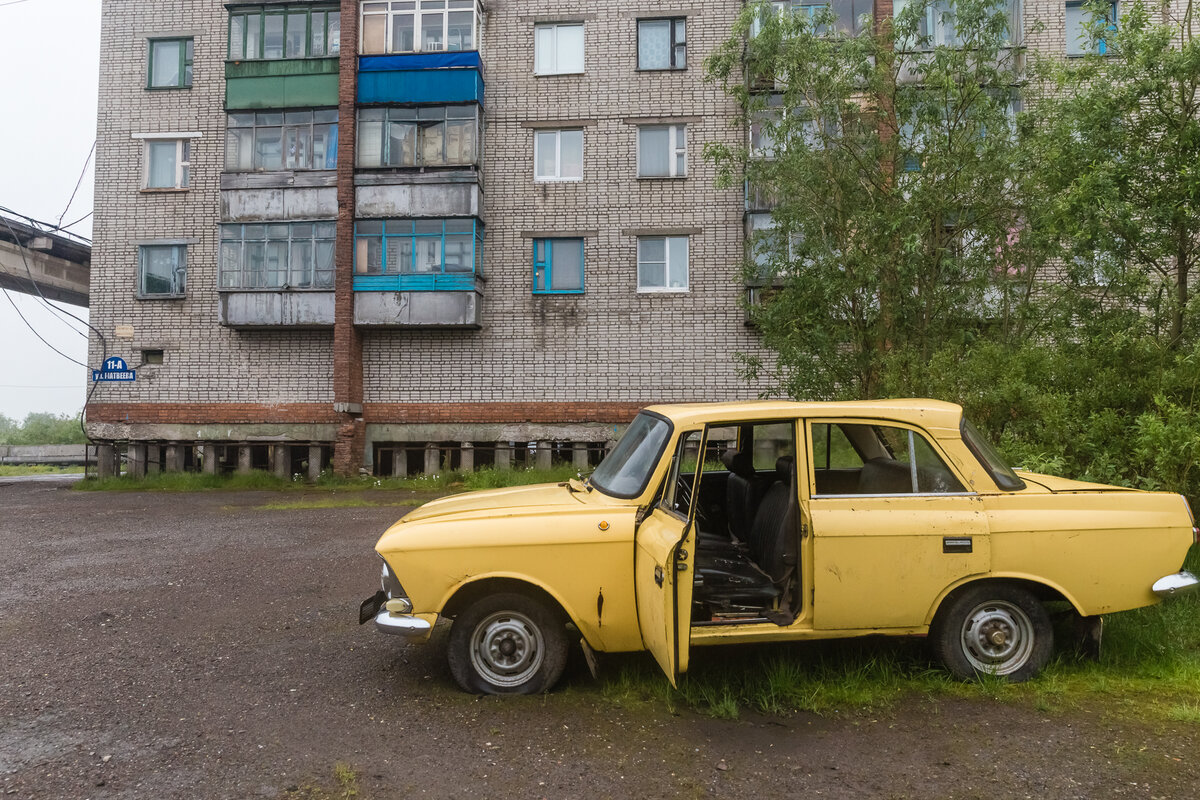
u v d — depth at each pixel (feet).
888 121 36.83
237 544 30.86
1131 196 25.16
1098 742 11.50
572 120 62.85
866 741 11.68
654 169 62.85
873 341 36.94
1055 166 26.71
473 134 61.05
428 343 62.95
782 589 13.93
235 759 11.39
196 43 65.41
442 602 13.38
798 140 37.65
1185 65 23.35
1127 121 25.13
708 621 13.42
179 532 34.42
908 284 35.50
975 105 34.35
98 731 12.44
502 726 12.40
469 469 61.36
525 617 13.69
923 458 13.83
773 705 12.81
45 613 19.90
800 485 13.41
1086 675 13.93
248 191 62.23
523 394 62.39
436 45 62.34
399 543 13.43
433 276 60.64
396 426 62.64
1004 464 14.37
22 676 15.07
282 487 58.54
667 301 61.72
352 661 15.83
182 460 64.18
